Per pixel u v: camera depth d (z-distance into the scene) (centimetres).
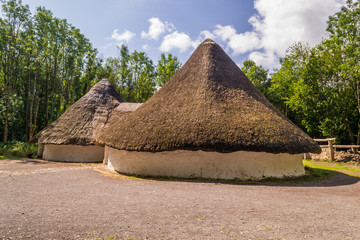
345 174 901
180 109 877
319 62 2108
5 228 296
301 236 285
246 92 980
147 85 3638
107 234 282
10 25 1919
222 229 302
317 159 1559
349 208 416
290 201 457
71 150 1302
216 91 919
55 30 2106
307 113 2152
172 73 3450
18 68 2233
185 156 779
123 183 644
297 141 781
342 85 2038
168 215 355
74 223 317
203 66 1066
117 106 1591
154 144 762
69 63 2350
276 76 2798
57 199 447
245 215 361
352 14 1761
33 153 1567
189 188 575
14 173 773
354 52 1766
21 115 2497
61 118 1430
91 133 1322
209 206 407
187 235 282
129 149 802
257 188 596
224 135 723
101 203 420
